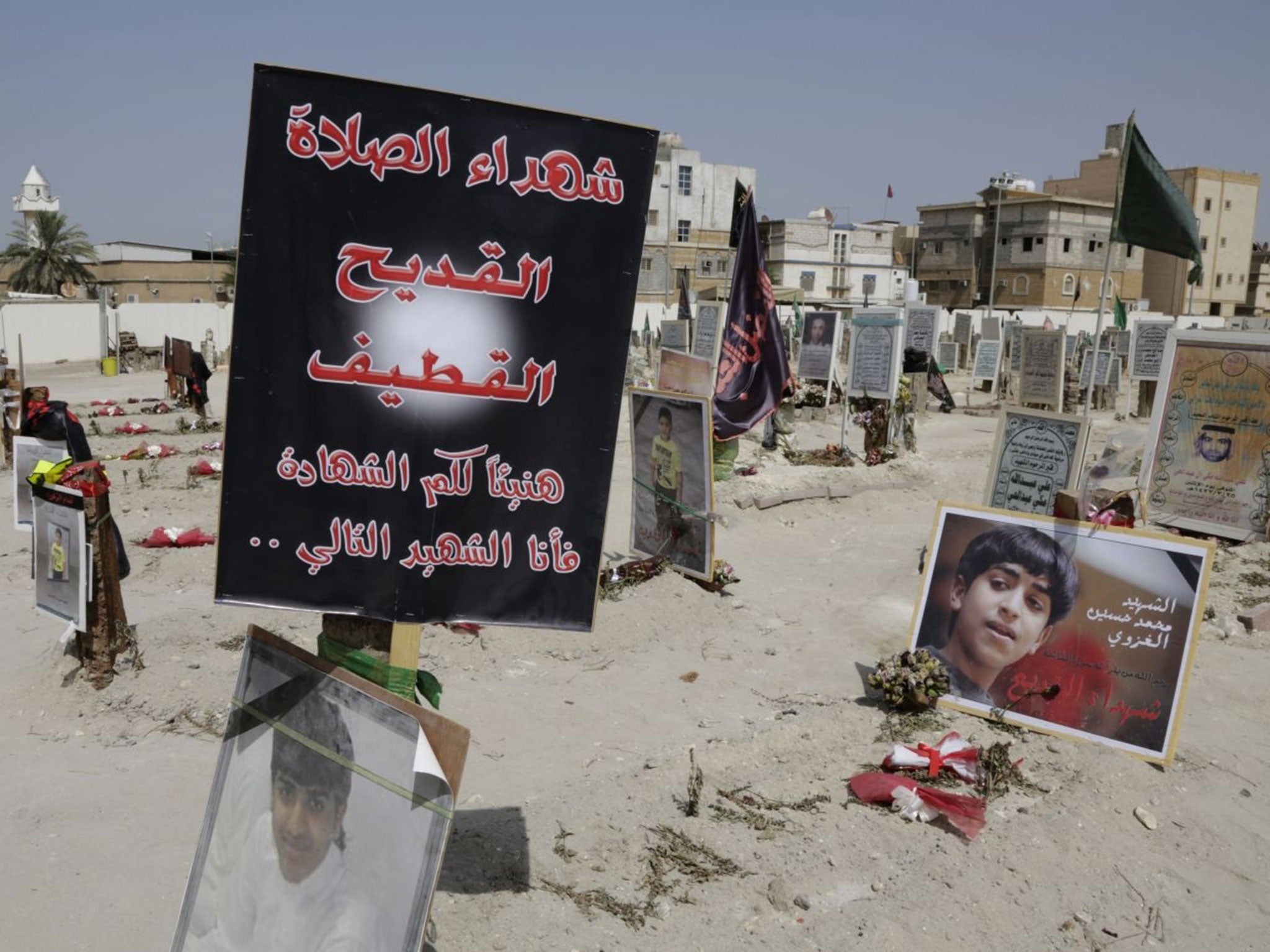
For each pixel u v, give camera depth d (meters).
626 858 4.82
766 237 67.00
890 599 9.63
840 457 15.82
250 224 3.45
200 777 5.74
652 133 3.72
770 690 7.38
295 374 3.54
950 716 6.68
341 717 3.43
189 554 10.23
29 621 8.59
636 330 48.31
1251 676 7.66
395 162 3.52
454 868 4.64
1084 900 4.75
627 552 11.01
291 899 3.47
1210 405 11.39
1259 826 5.56
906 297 35.53
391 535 3.67
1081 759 6.05
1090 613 6.49
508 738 6.38
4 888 4.63
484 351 3.67
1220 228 69.06
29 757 6.04
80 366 39.91
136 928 4.39
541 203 3.66
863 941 4.30
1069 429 10.08
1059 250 61.91
